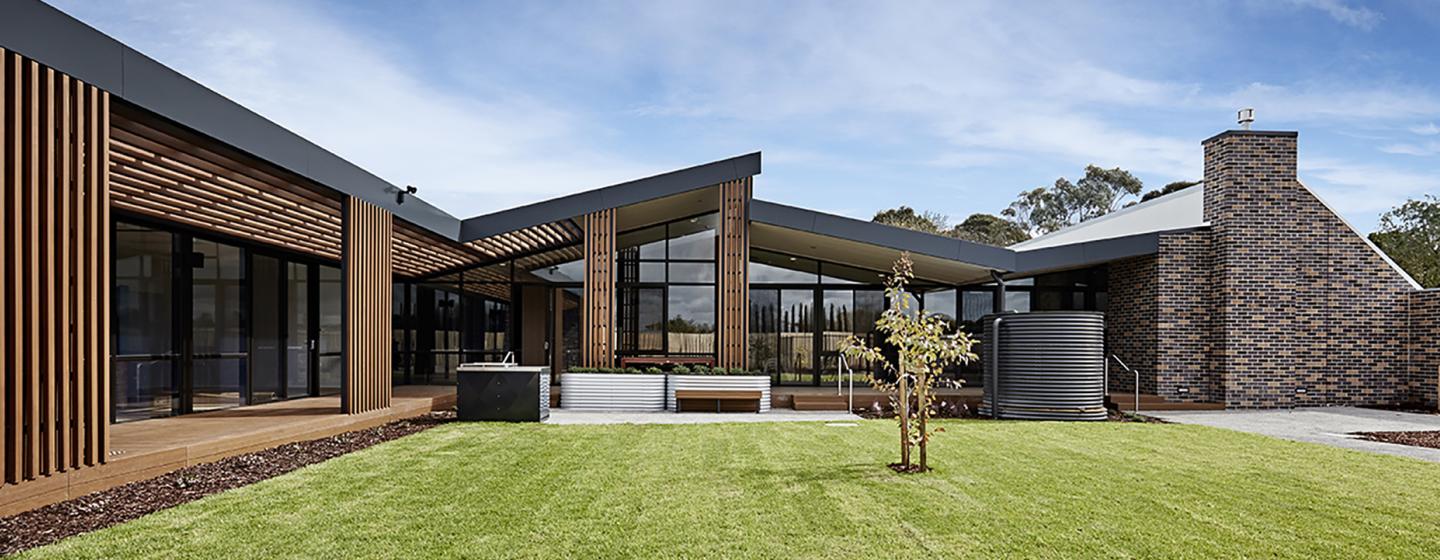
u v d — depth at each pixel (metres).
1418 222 29.69
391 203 10.61
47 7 5.15
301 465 7.35
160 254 9.84
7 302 4.98
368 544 4.68
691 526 5.13
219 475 6.74
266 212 9.78
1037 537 4.88
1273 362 14.80
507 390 11.27
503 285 16.89
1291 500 5.89
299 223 10.68
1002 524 5.18
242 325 11.52
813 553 4.58
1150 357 15.21
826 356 17.17
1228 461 7.70
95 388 5.79
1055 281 16.91
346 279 9.52
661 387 13.91
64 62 5.30
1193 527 5.11
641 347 15.79
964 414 13.34
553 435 9.60
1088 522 5.23
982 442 9.05
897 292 7.27
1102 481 6.62
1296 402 14.84
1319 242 14.99
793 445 8.78
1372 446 9.15
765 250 17.30
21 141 5.05
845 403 14.55
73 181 5.51
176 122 6.26
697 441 9.09
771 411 14.02
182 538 4.73
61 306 5.40
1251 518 5.34
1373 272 15.08
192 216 9.61
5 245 4.95
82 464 5.70
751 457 7.91
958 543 4.76
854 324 17.27
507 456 7.91
